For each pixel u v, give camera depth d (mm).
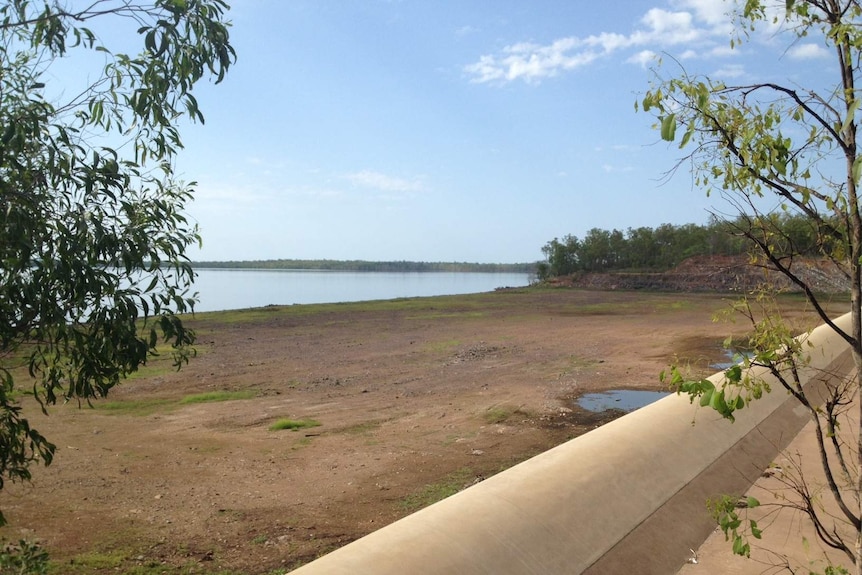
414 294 80938
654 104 2182
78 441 9820
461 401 12516
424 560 2592
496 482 3486
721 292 55719
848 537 3826
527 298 51062
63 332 2990
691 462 4484
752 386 2361
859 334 2078
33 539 5832
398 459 8617
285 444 9609
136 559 5426
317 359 18906
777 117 2127
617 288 66438
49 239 2941
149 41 3117
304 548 5672
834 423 2383
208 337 24594
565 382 14164
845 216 2064
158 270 3260
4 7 3057
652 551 3400
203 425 10961
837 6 2070
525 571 2801
